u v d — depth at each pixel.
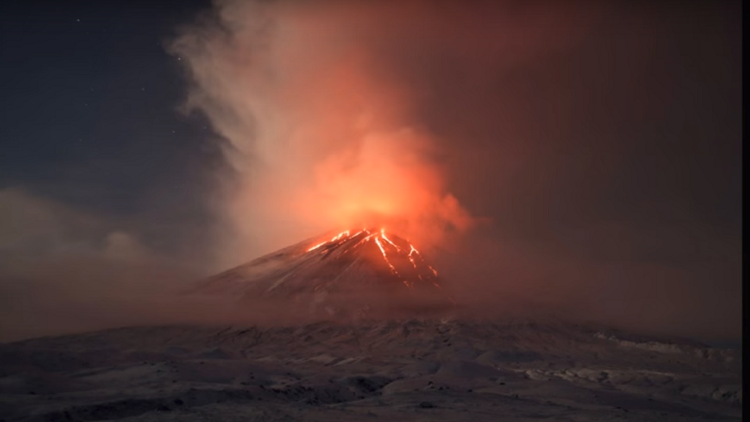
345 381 92.38
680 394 102.00
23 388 63.62
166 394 60.31
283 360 148.88
